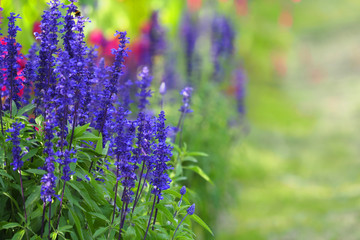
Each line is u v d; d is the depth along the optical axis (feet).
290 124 60.95
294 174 43.96
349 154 49.88
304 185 41.22
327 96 73.15
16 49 9.82
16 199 9.64
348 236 30.17
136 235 9.82
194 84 24.89
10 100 9.96
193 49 26.13
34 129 10.11
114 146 9.77
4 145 9.47
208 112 24.00
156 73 24.27
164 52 24.77
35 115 10.26
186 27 28.12
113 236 9.50
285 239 30.09
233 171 28.71
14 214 9.49
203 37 34.45
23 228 9.29
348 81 79.20
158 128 10.18
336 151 51.01
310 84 78.69
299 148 52.19
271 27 97.30
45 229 9.02
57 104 9.47
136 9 27.07
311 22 108.68
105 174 10.57
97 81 10.61
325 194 38.88
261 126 58.13
